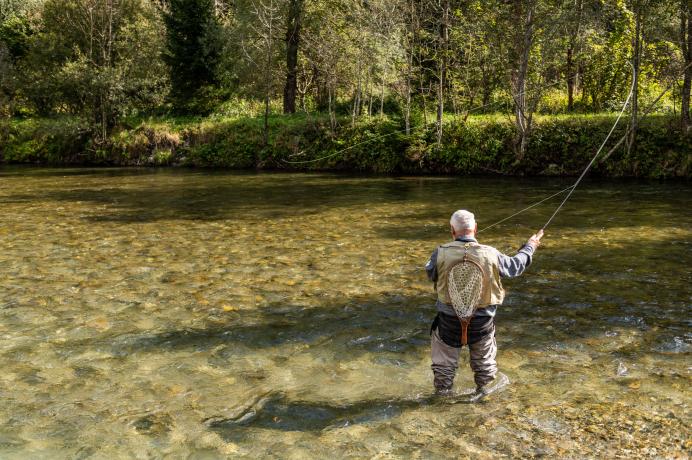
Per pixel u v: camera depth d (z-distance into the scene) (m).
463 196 18.20
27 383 5.25
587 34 26.75
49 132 36.03
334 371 5.49
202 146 32.69
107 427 4.46
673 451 3.98
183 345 6.16
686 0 22.36
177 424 4.50
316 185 21.98
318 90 37.09
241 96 38.34
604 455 3.95
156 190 20.72
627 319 6.74
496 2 25.56
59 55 36.31
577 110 30.08
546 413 4.56
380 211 15.31
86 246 11.09
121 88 33.59
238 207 16.33
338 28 31.19
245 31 34.66
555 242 10.97
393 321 6.86
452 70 28.86
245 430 4.40
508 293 7.84
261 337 6.39
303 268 9.31
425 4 27.69
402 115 30.09
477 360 4.82
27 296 7.87
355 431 4.36
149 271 9.18
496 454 3.99
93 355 5.90
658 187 19.88
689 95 23.48
